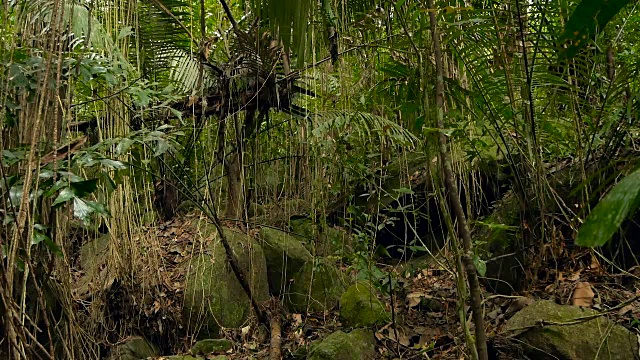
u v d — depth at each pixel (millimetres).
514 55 2182
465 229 1280
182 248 3627
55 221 1924
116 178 2090
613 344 2016
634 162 555
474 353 1257
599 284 2410
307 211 3557
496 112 2305
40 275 1921
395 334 2605
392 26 2445
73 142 1695
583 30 687
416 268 3303
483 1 2182
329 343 2527
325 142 3244
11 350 1235
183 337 3217
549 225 2553
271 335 3070
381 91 2248
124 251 3018
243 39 3006
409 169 3805
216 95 3436
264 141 3947
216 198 3914
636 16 2414
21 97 1713
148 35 3336
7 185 1354
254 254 3600
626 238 2539
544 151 2805
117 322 3111
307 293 3486
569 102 2420
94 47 2307
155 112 3203
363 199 3947
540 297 2477
